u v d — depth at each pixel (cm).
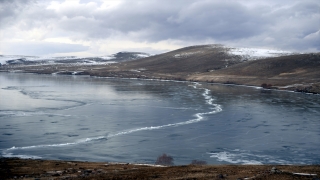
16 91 11169
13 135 5112
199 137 5197
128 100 9225
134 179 2267
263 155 4306
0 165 3036
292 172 2475
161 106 8181
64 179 2300
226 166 2895
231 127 5894
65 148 4494
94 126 5816
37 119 6316
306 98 10000
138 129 5659
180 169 2689
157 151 4441
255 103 8838
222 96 10406
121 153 4325
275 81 14712
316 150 4528
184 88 13112
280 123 6222
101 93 10925
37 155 4166
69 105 8138
